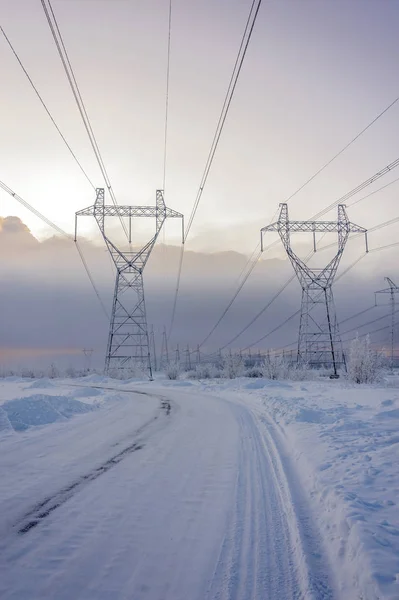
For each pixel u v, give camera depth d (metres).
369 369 36.16
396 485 7.04
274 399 24.39
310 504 6.90
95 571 4.75
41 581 4.52
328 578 4.54
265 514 6.58
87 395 33.34
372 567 4.26
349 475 7.77
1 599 4.13
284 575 4.70
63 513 6.60
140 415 19.80
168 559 5.08
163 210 52.41
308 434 12.55
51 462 10.10
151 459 10.46
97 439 13.32
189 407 23.55
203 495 7.56
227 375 57.25
